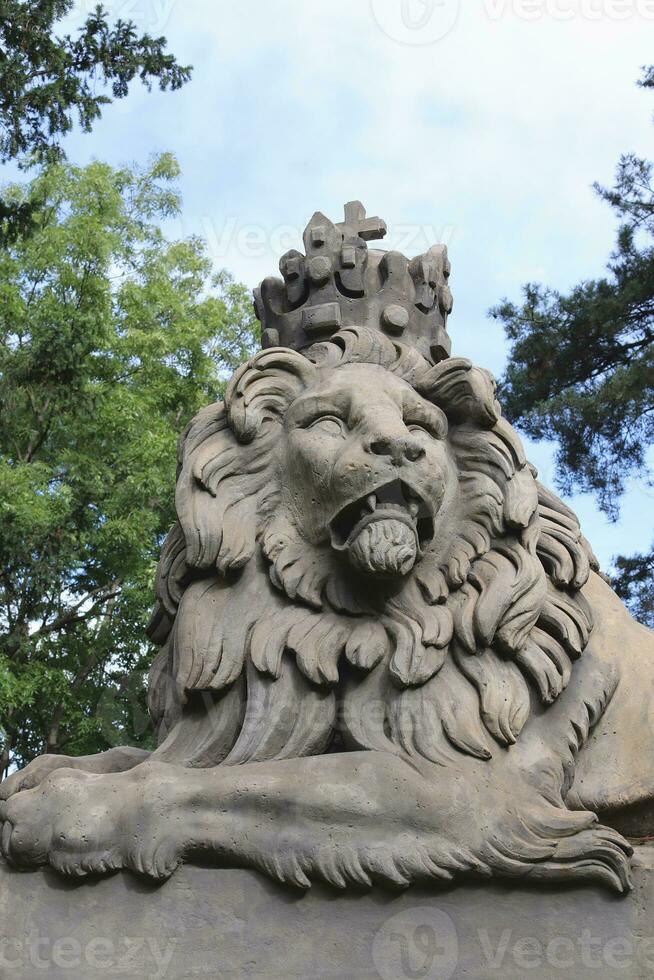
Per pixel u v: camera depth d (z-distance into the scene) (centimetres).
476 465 235
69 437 884
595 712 227
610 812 221
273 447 234
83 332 786
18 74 589
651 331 809
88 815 201
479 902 200
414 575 227
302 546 227
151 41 604
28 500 754
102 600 830
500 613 222
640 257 813
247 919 198
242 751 214
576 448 776
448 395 237
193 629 225
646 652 238
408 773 204
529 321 819
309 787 201
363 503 220
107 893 200
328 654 219
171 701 237
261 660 219
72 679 796
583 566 236
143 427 911
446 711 215
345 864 196
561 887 201
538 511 238
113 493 854
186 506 229
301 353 257
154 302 980
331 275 266
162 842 199
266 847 198
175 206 1019
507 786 211
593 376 824
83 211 962
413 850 198
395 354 245
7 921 200
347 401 229
